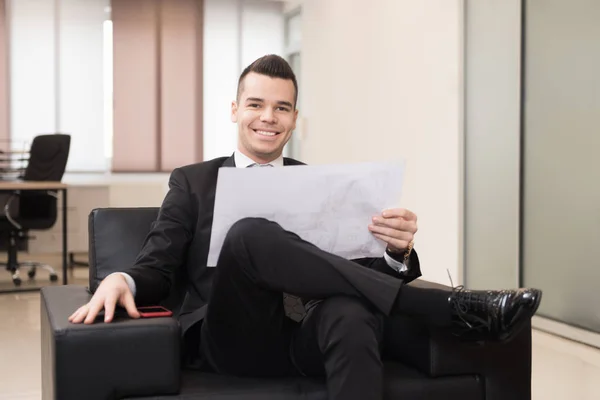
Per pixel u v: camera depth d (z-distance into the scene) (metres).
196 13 7.22
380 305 1.35
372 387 1.30
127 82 7.02
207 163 1.74
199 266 1.63
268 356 1.47
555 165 3.45
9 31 6.64
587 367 2.86
